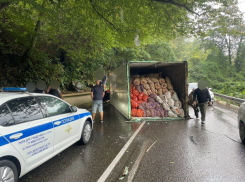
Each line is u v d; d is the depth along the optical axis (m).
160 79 9.26
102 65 21.70
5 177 2.50
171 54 25.88
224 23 7.75
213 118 8.22
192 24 8.38
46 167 3.64
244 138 4.75
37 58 13.23
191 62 38.41
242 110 4.82
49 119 3.53
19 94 3.23
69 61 18.30
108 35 10.19
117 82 10.71
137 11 7.93
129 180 3.14
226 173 3.33
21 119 2.97
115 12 7.71
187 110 8.02
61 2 6.94
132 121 7.63
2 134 2.53
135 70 11.57
